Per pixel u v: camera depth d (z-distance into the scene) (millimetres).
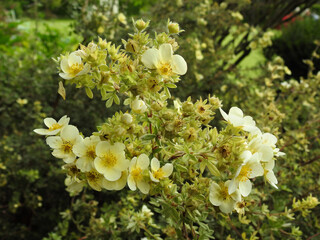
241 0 711
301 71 1028
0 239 549
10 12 1453
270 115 403
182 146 215
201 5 660
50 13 1262
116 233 386
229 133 204
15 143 604
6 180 561
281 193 411
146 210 321
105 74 202
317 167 477
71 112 493
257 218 355
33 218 566
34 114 587
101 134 201
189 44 553
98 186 203
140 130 219
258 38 696
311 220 424
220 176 214
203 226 235
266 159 207
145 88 202
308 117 570
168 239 328
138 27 214
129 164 199
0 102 667
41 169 583
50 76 641
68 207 526
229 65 740
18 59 780
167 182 206
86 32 561
